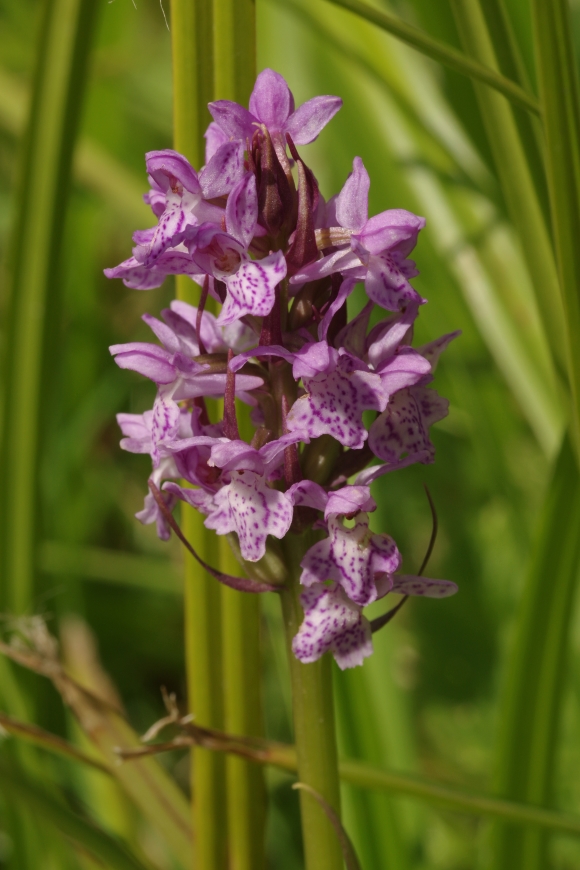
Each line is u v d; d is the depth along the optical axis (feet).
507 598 2.14
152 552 2.50
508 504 1.89
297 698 1.41
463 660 2.12
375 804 1.58
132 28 2.78
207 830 1.54
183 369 1.39
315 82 1.96
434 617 2.17
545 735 1.52
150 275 1.41
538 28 1.41
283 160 1.37
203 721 1.54
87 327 2.42
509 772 1.53
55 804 1.48
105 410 2.43
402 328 1.39
